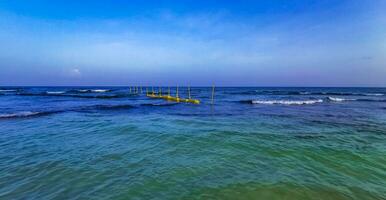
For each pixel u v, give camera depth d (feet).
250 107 90.79
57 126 43.06
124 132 37.47
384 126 45.29
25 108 78.79
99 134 36.09
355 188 17.69
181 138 33.40
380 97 158.61
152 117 57.47
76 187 17.70
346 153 26.37
